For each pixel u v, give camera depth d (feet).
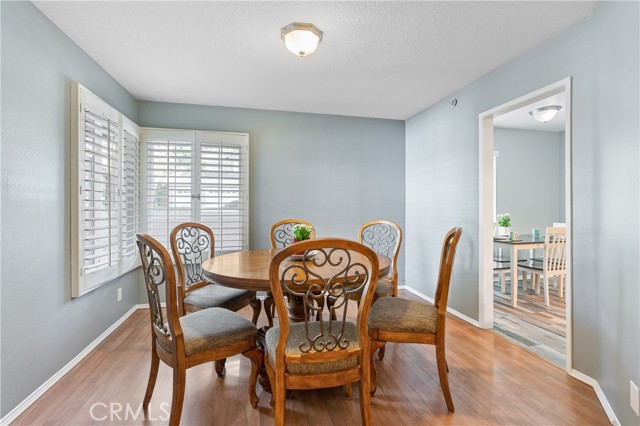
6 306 5.42
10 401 5.49
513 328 9.72
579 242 6.68
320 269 6.25
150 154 11.41
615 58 5.66
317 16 6.54
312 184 13.38
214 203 11.91
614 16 5.67
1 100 5.30
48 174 6.48
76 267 7.25
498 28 7.01
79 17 6.52
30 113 5.97
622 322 5.40
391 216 14.30
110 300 9.23
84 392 6.27
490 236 9.68
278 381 4.62
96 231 8.18
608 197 5.86
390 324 5.91
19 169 5.70
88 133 7.66
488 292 9.67
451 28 7.01
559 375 6.93
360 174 13.93
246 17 6.57
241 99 11.62
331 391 6.35
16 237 5.63
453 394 6.21
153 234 11.40
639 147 4.98
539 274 12.64
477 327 9.79
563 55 7.08
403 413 5.64
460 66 8.96
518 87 8.34
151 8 6.26
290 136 13.12
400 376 6.89
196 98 11.50
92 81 8.34
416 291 13.48
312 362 4.70
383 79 9.86
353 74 9.47
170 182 11.57
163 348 5.26
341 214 13.71
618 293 5.54
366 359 4.87
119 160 9.32
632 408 4.98
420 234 13.20
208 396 6.14
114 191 8.96
